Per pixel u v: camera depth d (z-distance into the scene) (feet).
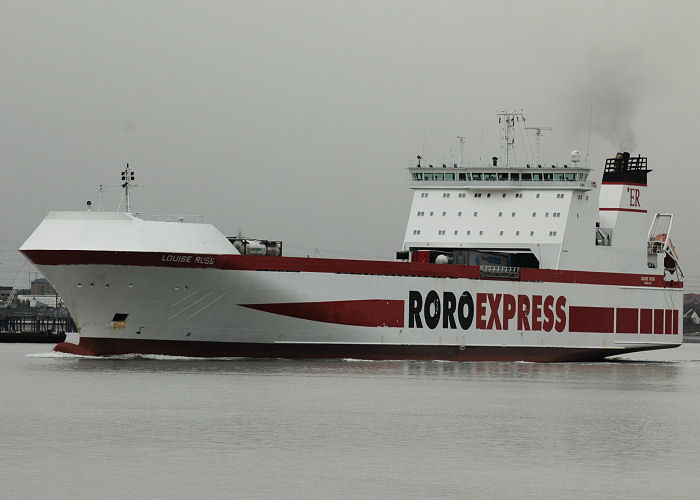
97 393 625.82
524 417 572.10
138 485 385.50
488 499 375.04
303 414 558.56
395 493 381.40
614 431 526.57
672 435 515.50
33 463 420.77
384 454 450.71
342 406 592.60
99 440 470.80
